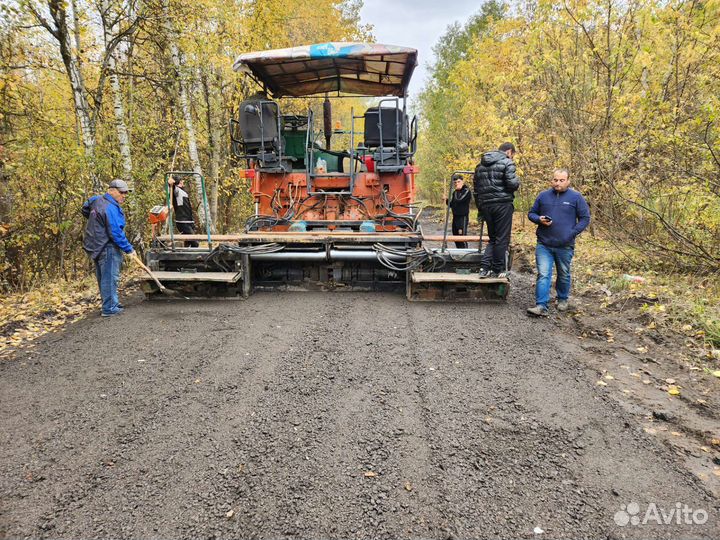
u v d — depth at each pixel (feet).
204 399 12.47
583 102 32.50
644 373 14.11
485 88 57.21
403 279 24.16
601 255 30.58
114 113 33.30
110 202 20.11
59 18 26.61
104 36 29.91
